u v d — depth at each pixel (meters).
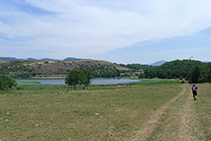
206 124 9.34
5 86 51.28
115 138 7.64
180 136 7.63
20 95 29.45
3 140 7.51
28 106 17.03
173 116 11.62
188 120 10.38
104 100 21.52
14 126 9.76
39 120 11.16
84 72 69.19
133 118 11.40
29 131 8.80
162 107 15.45
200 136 7.55
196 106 15.31
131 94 29.14
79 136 7.98
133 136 7.83
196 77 103.19
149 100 20.73
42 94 31.70
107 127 9.38
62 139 7.61
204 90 33.50
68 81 66.31
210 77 89.12
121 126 9.53
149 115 12.20
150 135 7.89
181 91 34.25
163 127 9.09
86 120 11.08
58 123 10.38
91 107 16.20
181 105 16.25
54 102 20.00
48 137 7.88
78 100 21.80
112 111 14.04
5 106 17.05
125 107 15.94
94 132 8.55
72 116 12.31
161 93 30.00
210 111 12.79
